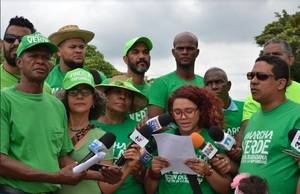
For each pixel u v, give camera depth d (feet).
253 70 16.26
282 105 16.11
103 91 18.48
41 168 14.69
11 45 19.86
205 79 21.08
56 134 15.29
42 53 14.92
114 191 16.52
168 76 22.02
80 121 17.16
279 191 15.38
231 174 17.37
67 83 17.01
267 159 15.71
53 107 15.56
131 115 20.92
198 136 15.67
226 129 20.84
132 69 22.72
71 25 23.34
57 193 16.15
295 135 14.79
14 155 14.66
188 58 21.84
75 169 14.35
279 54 19.70
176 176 16.65
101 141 14.74
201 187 16.51
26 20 20.44
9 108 14.65
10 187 14.66
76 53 23.04
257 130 16.37
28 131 14.70
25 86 15.08
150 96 21.70
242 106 21.53
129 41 22.93
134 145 16.24
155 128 16.06
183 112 16.44
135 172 16.71
